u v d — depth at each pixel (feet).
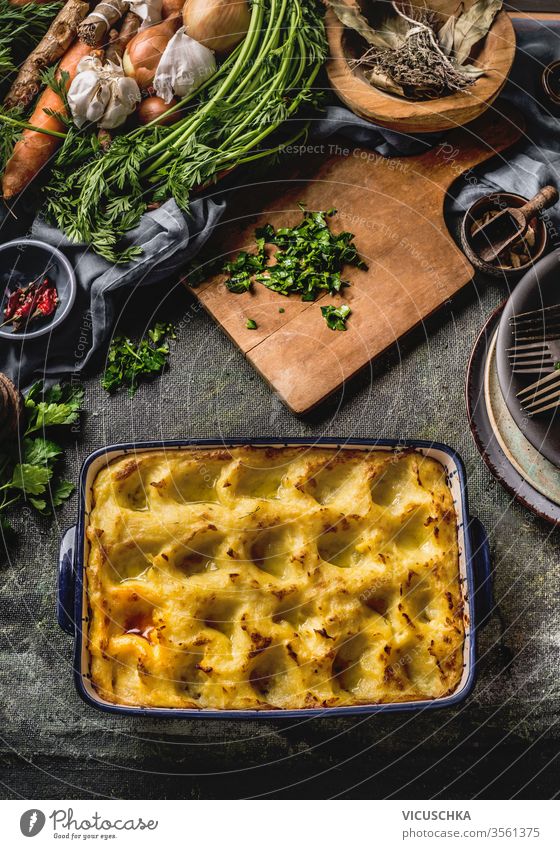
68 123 3.74
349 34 3.90
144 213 3.76
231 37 3.73
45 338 3.79
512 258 3.87
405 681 3.32
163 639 3.28
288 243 3.85
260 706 3.26
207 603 3.32
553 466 3.67
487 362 3.74
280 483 3.43
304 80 3.85
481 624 3.44
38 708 3.67
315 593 3.33
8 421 3.69
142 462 3.37
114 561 3.33
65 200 3.73
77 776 3.65
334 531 3.38
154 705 3.25
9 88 3.86
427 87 3.81
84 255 3.77
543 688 3.71
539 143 3.96
